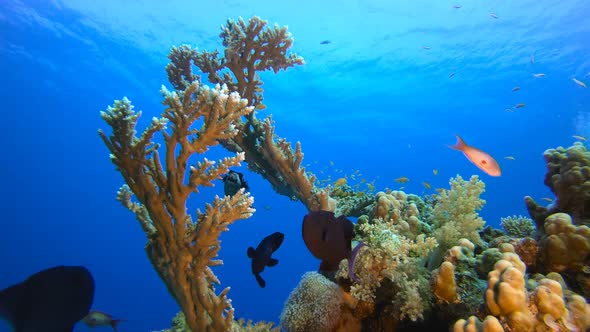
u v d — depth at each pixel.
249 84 6.65
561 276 3.10
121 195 3.68
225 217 3.17
